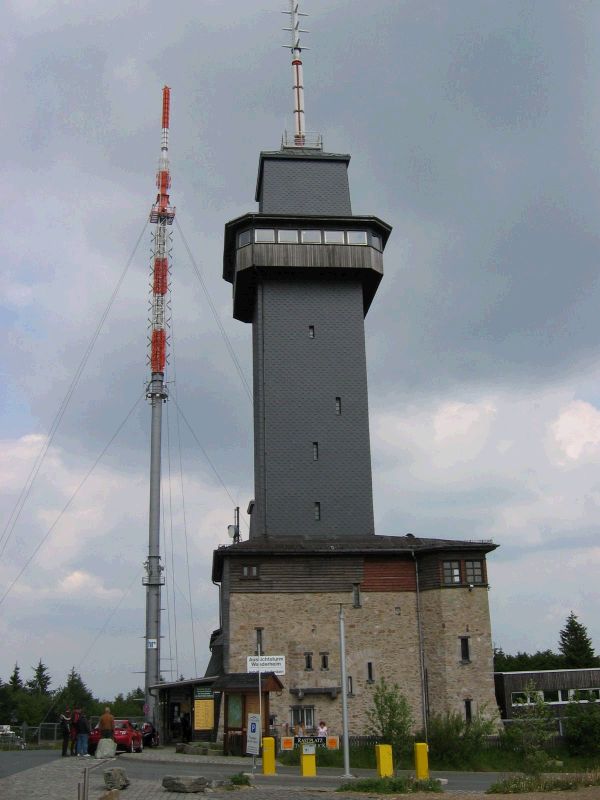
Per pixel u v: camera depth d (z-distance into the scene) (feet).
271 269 194.80
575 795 77.20
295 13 226.79
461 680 161.07
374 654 165.48
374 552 170.19
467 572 167.12
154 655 202.18
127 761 120.88
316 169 206.80
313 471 185.78
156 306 233.76
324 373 192.44
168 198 241.55
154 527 213.05
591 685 188.24
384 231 203.00
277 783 92.68
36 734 191.93
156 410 225.15
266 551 167.73
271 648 163.63
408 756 129.18
